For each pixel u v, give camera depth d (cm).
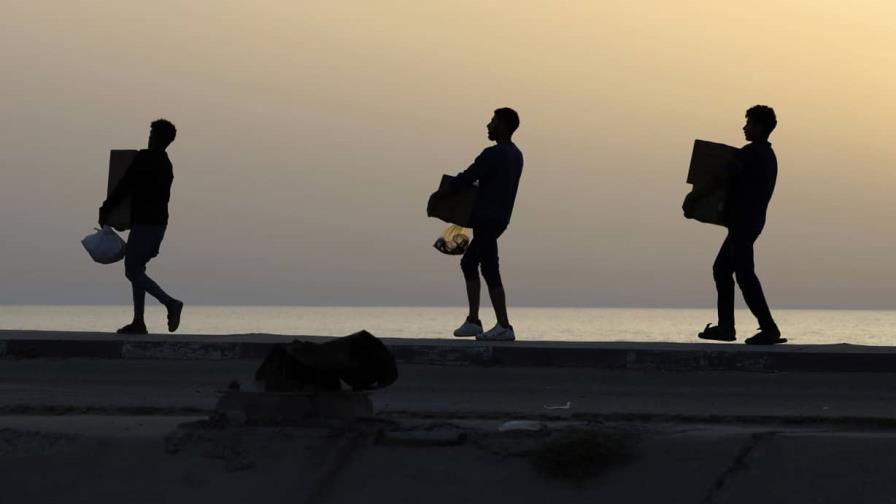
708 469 640
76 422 741
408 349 1127
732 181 1297
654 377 1091
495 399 1000
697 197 1298
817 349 1158
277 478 650
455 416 851
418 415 855
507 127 1310
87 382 1082
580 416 841
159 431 703
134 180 1341
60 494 645
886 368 1098
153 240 1348
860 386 1067
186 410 850
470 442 677
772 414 902
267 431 693
